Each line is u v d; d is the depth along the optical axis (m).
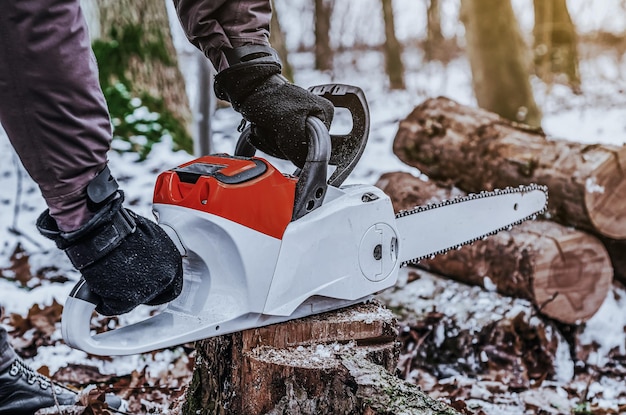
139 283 1.61
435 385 3.13
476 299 3.43
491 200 2.43
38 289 3.72
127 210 1.66
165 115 6.46
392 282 2.07
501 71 7.02
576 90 11.80
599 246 3.42
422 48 15.78
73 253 1.57
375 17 15.34
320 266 1.87
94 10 6.50
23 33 1.34
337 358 1.87
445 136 3.97
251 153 2.11
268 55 1.92
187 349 3.28
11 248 4.43
